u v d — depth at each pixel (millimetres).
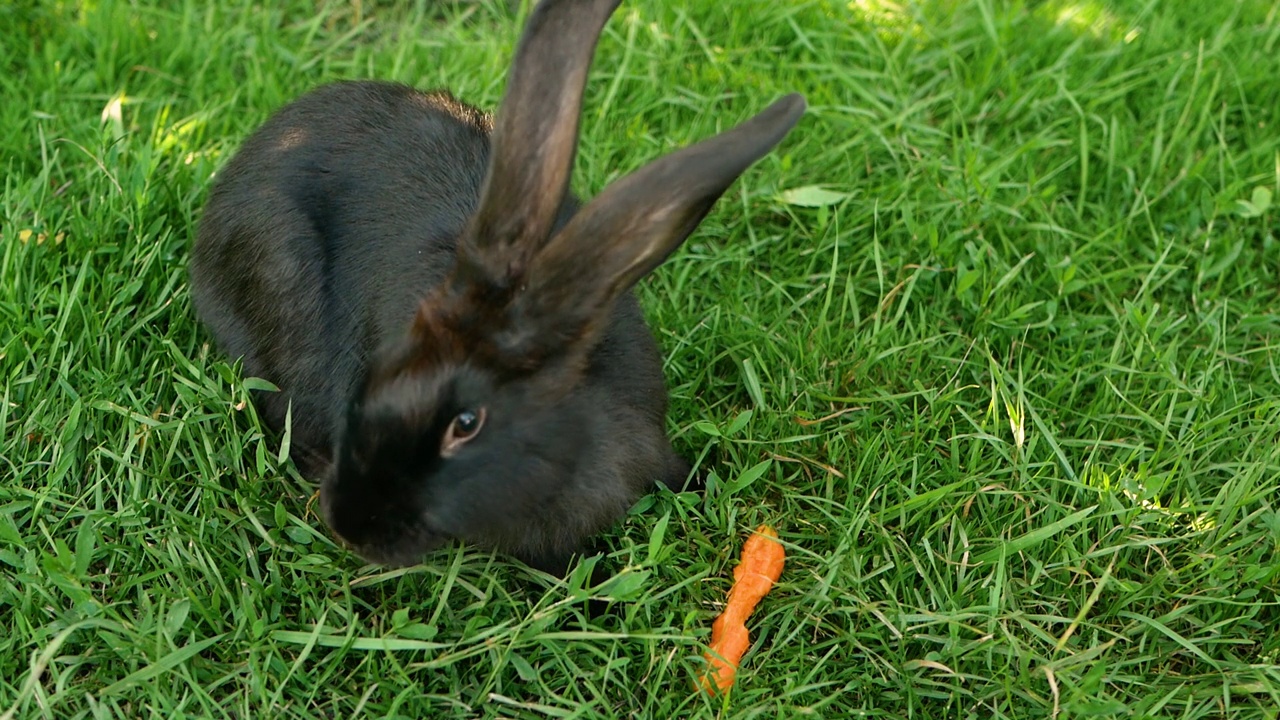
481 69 1652
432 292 1361
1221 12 1715
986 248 1545
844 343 1519
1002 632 1381
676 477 1451
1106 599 1408
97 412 1428
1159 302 1568
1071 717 1354
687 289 1550
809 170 1616
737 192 1603
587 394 1354
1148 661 1390
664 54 1669
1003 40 1682
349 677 1359
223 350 1481
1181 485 1444
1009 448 1450
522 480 1328
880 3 1717
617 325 1396
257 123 1615
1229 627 1400
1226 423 1470
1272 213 1600
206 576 1381
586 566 1369
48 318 1463
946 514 1426
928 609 1400
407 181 1455
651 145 1618
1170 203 1609
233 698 1351
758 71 1672
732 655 1381
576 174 1594
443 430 1311
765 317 1536
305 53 1670
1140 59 1688
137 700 1347
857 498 1442
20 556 1386
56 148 1591
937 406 1472
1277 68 1680
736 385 1510
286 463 1436
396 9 1728
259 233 1457
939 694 1367
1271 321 1534
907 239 1575
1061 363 1503
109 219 1515
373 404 1313
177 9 1701
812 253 1567
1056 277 1540
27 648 1362
